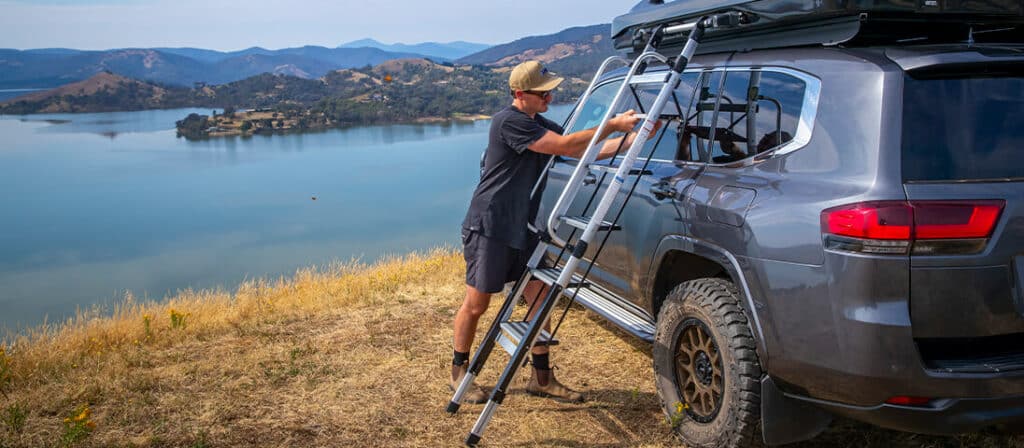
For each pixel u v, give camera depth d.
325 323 5.06
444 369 4.07
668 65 3.39
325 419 3.43
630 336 4.58
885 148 2.30
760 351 2.61
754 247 2.60
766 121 2.84
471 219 3.30
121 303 5.70
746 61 3.09
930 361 2.25
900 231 2.18
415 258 7.58
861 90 2.45
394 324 4.99
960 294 2.21
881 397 2.27
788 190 2.55
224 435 3.26
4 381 3.85
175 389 3.81
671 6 3.64
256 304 5.68
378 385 3.85
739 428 2.68
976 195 2.22
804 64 2.75
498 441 3.19
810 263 2.38
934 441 3.01
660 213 3.27
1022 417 2.28
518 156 3.23
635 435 3.21
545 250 3.30
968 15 2.65
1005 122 2.37
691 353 3.04
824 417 2.68
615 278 3.83
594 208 3.97
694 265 3.29
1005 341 2.33
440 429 3.31
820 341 2.37
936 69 2.37
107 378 3.94
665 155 3.46
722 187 2.89
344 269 7.34
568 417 3.42
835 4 2.55
